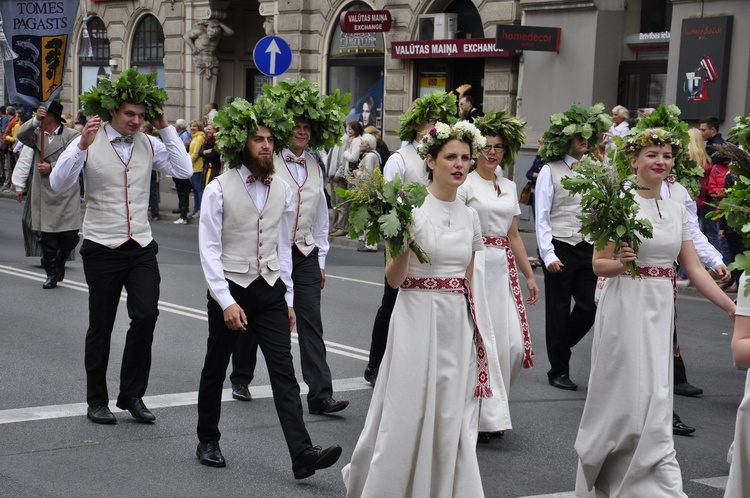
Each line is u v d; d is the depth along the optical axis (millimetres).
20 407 7574
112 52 33250
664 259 5848
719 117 17859
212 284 6090
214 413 6422
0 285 13047
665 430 5621
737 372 9641
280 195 6336
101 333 7242
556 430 7477
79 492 5852
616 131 16141
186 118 30688
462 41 21641
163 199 27672
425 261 5242
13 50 10344
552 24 20656
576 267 8719
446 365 5289
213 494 5898
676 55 18484
